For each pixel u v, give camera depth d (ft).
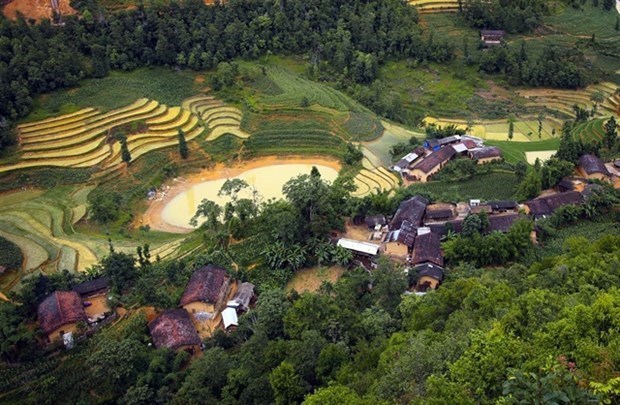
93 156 400.67
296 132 435.53
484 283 208.64
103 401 209.26
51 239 336.70
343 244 286.46
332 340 207.92
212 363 200.85
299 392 176.04
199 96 464.65
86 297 262.26
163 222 362.74
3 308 245.45
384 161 403.34
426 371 143.54
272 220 298.15
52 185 383.86
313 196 291.79
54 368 223.30
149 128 427.33
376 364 177.47
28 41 437.58
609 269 186.39
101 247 328.29
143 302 251.19
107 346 216.33
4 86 408.87
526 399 105.19
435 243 274.98
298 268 285.84
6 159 390.01
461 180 354.74
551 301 155.12
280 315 227.40
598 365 116.06
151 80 465.47
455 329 170.09
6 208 366.02
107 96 441.68
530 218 290.76
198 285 256.11
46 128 410.11
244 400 186.19
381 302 238.89
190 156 416.46
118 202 367.04
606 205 302.66
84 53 468.75
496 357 127.34
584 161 344.90
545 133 458.50
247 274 280.92
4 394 215.92
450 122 475.31
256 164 418.92
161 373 213.05
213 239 306.96
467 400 117.70
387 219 310.65
